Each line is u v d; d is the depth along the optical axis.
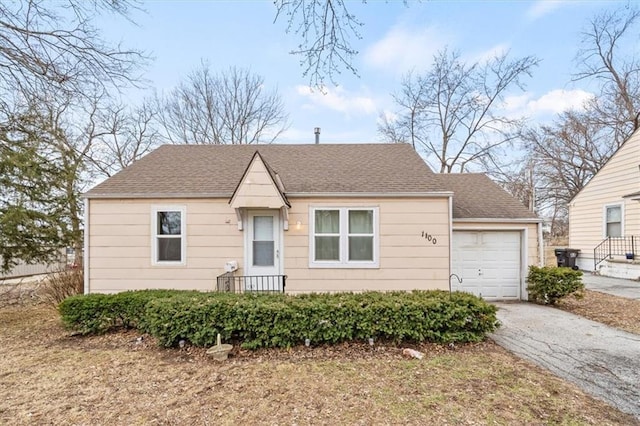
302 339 4.97
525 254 8.74
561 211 28.45
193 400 3.49
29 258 8.30
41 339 5.77
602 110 21.12
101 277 7.72
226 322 4.91
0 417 3.21
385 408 3.27
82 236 9.02
